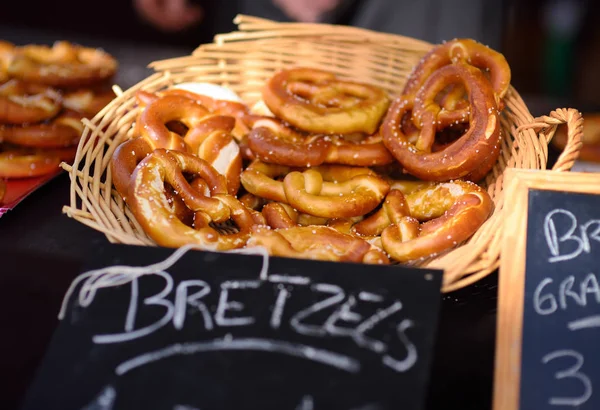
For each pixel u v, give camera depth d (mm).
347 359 751
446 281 836
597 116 1312
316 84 1108
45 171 1121
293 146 1026
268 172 1065
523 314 788
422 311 775
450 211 944
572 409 747
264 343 764
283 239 899
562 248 817
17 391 786
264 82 1188
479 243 870
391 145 1031
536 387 757
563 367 763
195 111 1066
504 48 2264
